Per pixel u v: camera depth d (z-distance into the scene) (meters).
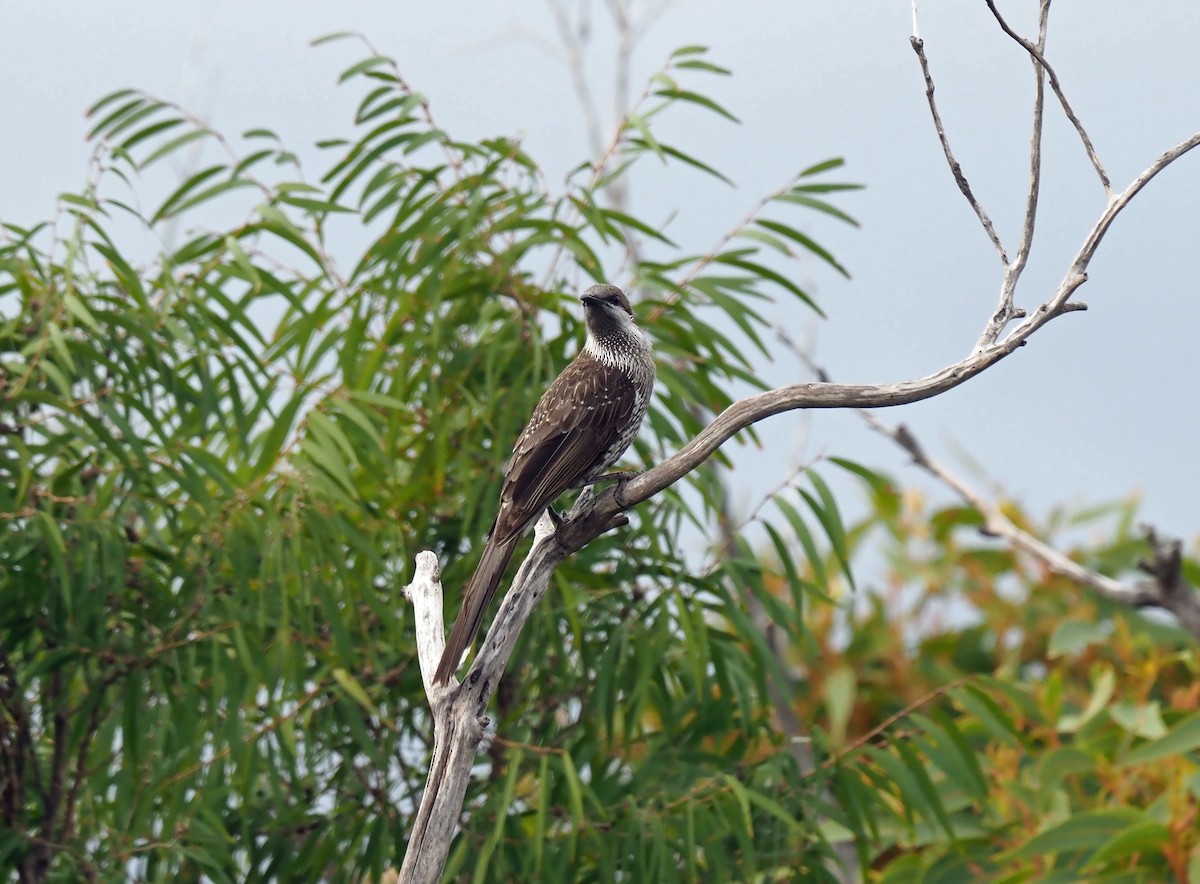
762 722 11.69
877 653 14.52
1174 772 11.86
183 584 11.05
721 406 12.16
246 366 11.16
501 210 11.78
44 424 10.59
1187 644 13.88
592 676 12.11
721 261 12.01
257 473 11.27
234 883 11.48
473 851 11.26
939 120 7.97
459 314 12.09
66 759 10.93
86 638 10.64
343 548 11.78
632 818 10.75
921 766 11.22
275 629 11.70
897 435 12.42
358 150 11.70
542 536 9.48
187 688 10.81
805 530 11.12
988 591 14.78
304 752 11.96
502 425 11.32
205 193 11.57
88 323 10.08
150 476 10.74
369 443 11.55
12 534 10.49
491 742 11.67
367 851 11.27
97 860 10.87
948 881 12.51
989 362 7.92
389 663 11.78
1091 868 11.73
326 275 11.83
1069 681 14.45
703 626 11.20
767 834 11.45
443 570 12.15
